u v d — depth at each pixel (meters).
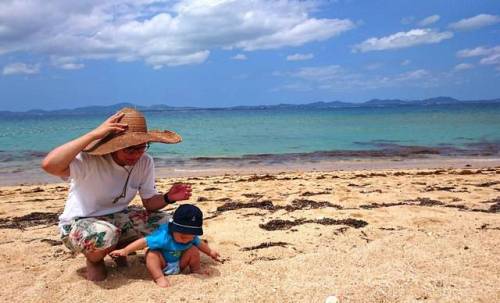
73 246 3.87
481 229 5.47
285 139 25.84
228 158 18.02
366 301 3.44
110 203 4.09
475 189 8.73
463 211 6.57
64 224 3.98
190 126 42.19
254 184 10.30
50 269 4.35
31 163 16.84
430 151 19.11
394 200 7.60
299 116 68.88
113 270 4.26
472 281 3.79
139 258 4.58
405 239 4.94
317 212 6.55
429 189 8.90
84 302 3.55
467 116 50.03
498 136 24.53
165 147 22.11
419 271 4.04
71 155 3.69
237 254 4.79
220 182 11.03
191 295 3.58
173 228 3.93
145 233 4.21
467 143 21.67
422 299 3.47
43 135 32.31
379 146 21.42
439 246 4.72
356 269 4.10
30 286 3.93
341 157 17.94
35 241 5.51
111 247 3.88
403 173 12.21
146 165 4.28
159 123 51.62
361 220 6.02
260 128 36.53
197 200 8.09
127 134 3.85
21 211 7.53
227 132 32.31
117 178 4.05
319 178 11.50
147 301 3.50
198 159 17.78
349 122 43.41
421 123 38.03
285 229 5.77
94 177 3.94
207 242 5.19
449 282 3.75
